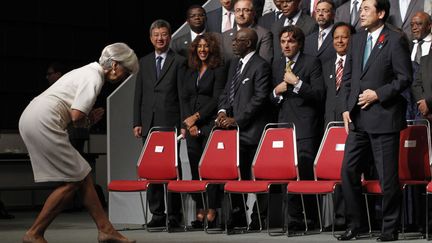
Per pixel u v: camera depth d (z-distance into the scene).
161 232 8.55
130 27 15.77
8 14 14.57
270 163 8.27
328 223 8.70
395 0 8.91
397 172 6.96
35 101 5.85
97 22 15.49
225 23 10.08
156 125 9.28
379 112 6.92
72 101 5.86
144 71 9.42
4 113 14.61
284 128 8.31
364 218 7.27
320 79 8.34
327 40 8.74
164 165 8.97
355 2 9.02
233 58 9.00
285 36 8.36
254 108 8.45
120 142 10.46
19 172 12.80
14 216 11.96
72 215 11.93
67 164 5.80
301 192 7.53
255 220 8.50
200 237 7.78
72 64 15.29
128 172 10.52
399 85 6.80
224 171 8.54
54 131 5.75
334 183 7.43
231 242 7.12
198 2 15.65
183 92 9.11
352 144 7.15
